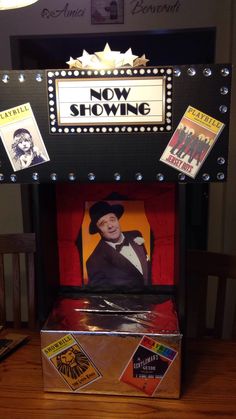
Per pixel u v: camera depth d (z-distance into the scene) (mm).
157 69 797
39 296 985
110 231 1088
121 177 865
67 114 835
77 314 962
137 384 883
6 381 958
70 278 1121
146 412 849
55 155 862
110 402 879
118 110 826
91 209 1079
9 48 2529
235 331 1335
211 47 2455
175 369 868
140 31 2436
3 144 863
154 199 1056
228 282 2344
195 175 846
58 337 874
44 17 2461
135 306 1011
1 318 1500
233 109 2211
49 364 892
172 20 2406
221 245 2633
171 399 885
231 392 914
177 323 909
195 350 1098
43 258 965
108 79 811
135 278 1105
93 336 865
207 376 975
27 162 869
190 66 792
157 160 849
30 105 835
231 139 2273
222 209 2584
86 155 857
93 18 2438
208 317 2686
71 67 870
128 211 1073
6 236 1449
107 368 881
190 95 806
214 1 2352
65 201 1075
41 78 819
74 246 1102
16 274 1491
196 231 2555
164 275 1097
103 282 1115
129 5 2400
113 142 846
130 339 860
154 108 819
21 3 1343
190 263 1373
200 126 820
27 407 869
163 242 1078
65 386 901
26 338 1146
